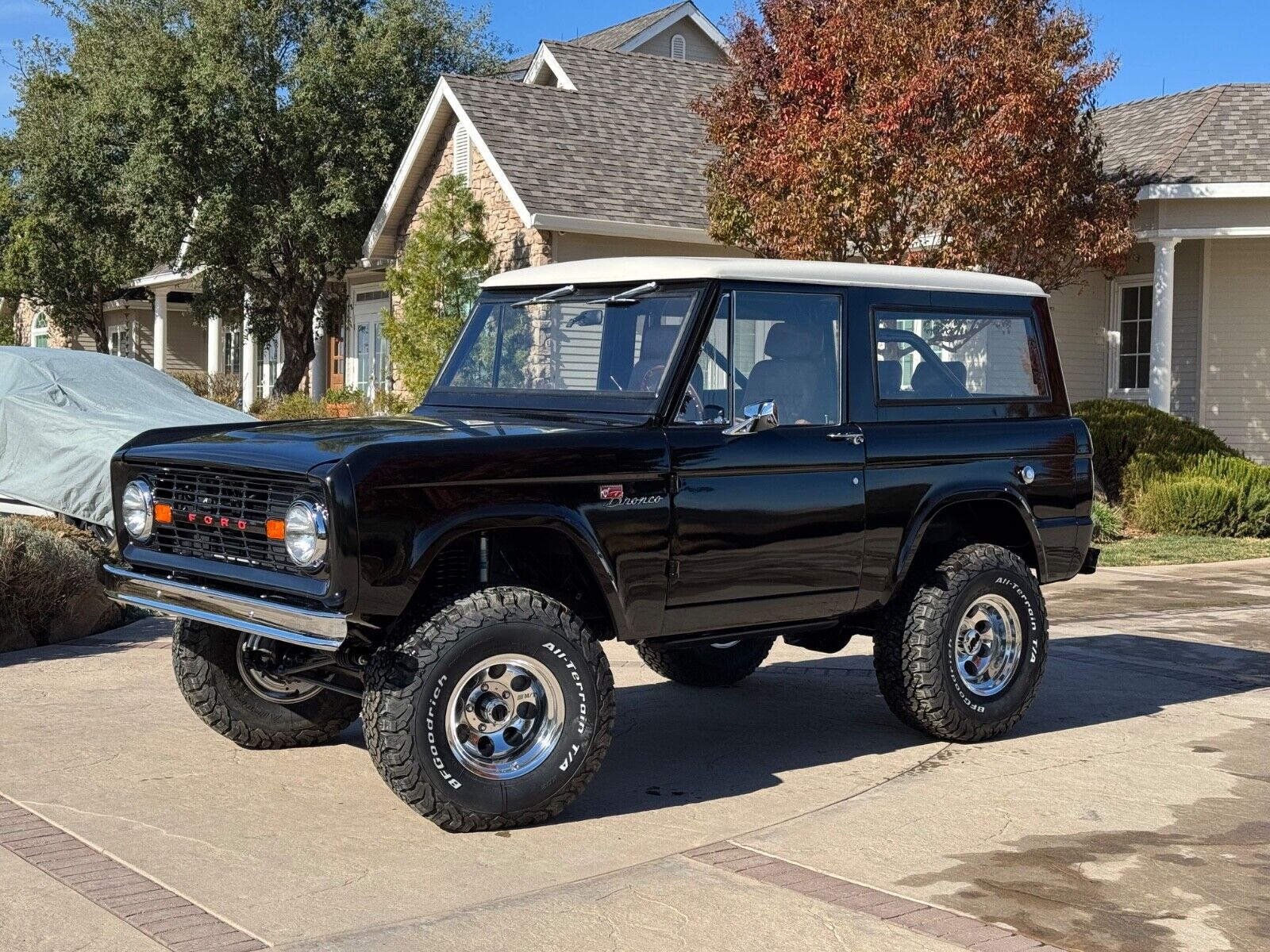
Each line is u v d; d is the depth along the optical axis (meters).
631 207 18.69
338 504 4.66
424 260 19.25
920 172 13.85
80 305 33.00
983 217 14.15
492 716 5.10
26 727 6.45
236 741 6.20
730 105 16.23
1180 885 4.52
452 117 20.62
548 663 5.11
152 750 6.12
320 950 3.92
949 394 6.41
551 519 5.07
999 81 13.82
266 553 5.02
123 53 24.47
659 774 5.93
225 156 22.30
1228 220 17.30
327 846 4.88
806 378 5.95
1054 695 7.49
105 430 10.54
